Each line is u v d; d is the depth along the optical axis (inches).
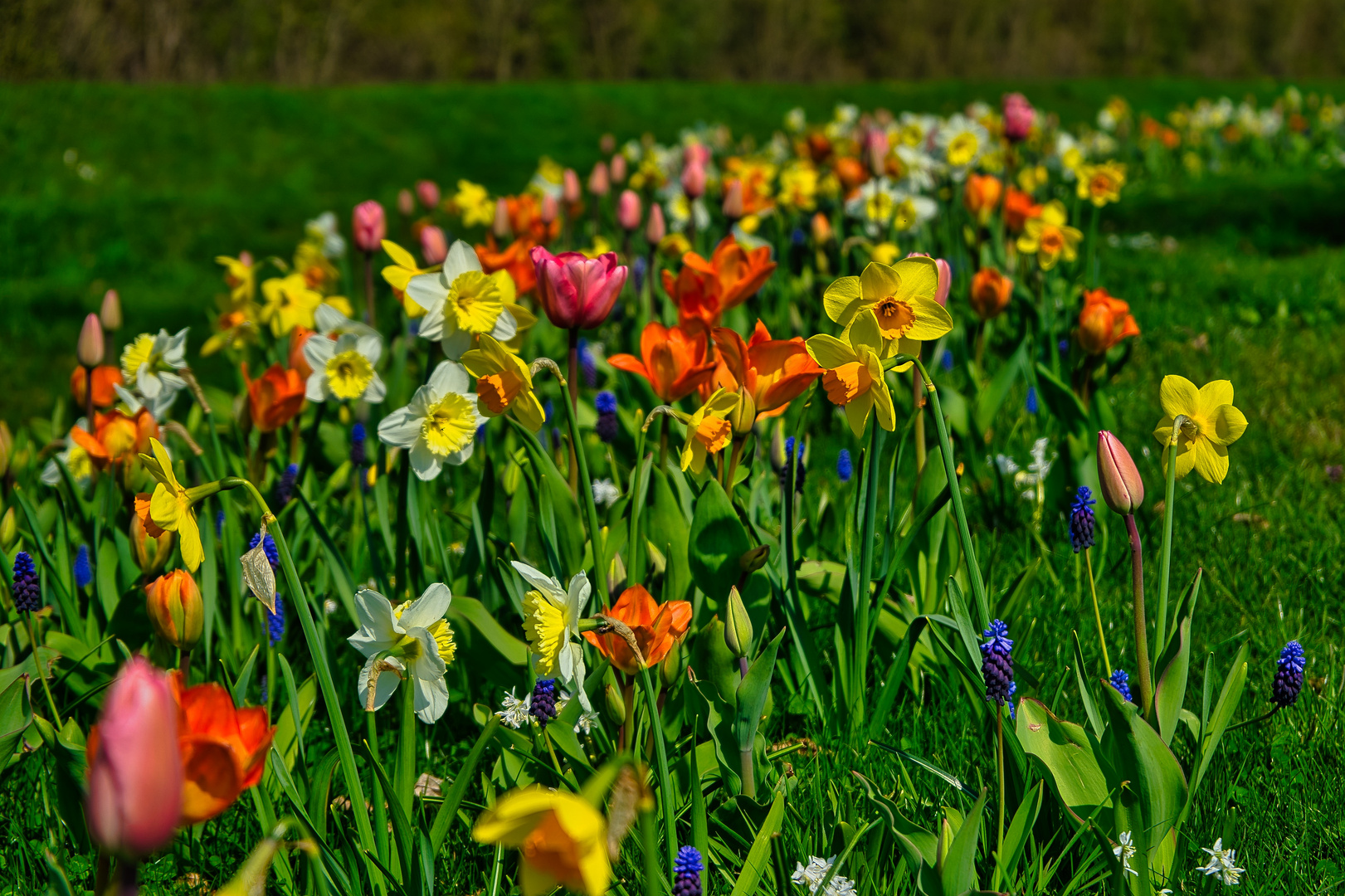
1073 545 77.2
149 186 528.4
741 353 79.4
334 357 108.3
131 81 850.8
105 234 408.8
